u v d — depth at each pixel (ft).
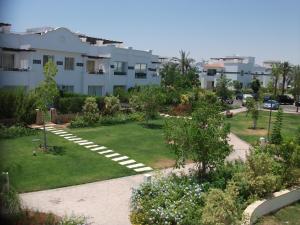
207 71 303.27
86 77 151.12
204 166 56.44
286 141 60.39
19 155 72.84
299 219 48.78
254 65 348.18
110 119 117.19
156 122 123.65
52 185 57.36
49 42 134.82
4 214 40.29
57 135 93.97
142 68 183.83
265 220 47.67
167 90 159.94
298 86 201.87
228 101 202.28
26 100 101.09
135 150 82.43
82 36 183.62
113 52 164.55
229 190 47.70
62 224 39.50
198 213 41.68
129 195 54.39
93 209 48.65
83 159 72.79
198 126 56.54
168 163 73.31
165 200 44.37
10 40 127.65
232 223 39.70
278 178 54.49
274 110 194.90
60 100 119.44
